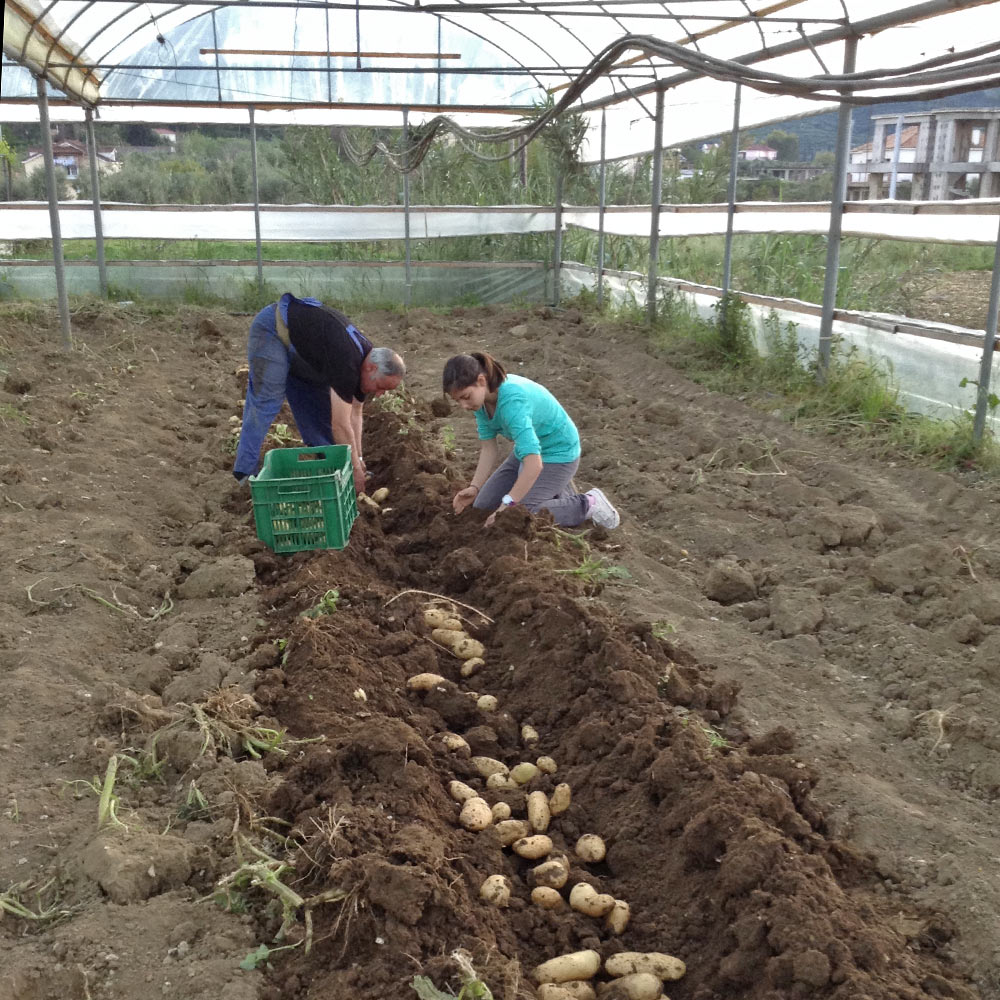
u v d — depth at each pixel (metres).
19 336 10.16
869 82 5.48
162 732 3.39
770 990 2.46
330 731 3.49
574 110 13.14
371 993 2.41
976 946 2.69
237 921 2.64
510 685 4.04
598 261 13.62
